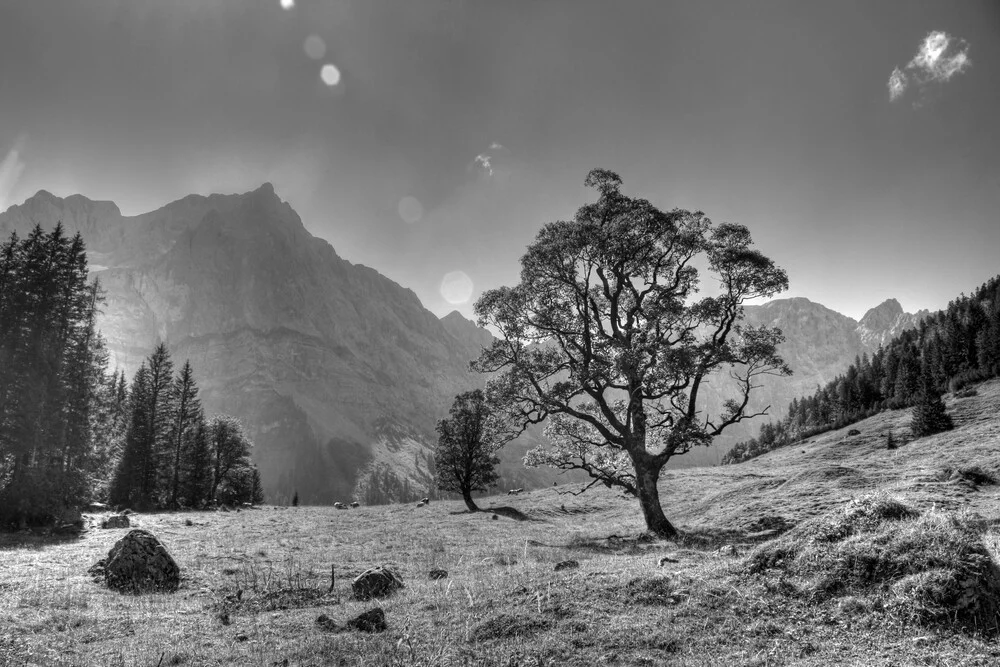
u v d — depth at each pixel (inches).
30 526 1419.8
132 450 2751.0
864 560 371.9
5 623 458.0
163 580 655.8
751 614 355.9
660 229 1152.2
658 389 1157.7
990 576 324.2
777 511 1040.8
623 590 411.8
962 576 324.8
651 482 1126.4
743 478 2266.2
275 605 545.3
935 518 388.2
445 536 1215.6
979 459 1435.8
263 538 1152.8
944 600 317.7
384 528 1414.9
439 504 2384.4
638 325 1226.0
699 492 1946.4
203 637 421.4
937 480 993.5
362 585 573.3
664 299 1232.8
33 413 1717.5
